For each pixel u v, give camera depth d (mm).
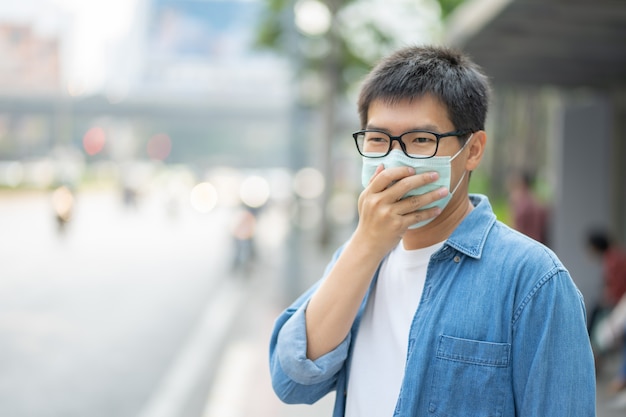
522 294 1598
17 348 7652
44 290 11406
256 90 103688
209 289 11633
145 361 7086
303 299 1955
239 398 5801
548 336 1551
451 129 1706
